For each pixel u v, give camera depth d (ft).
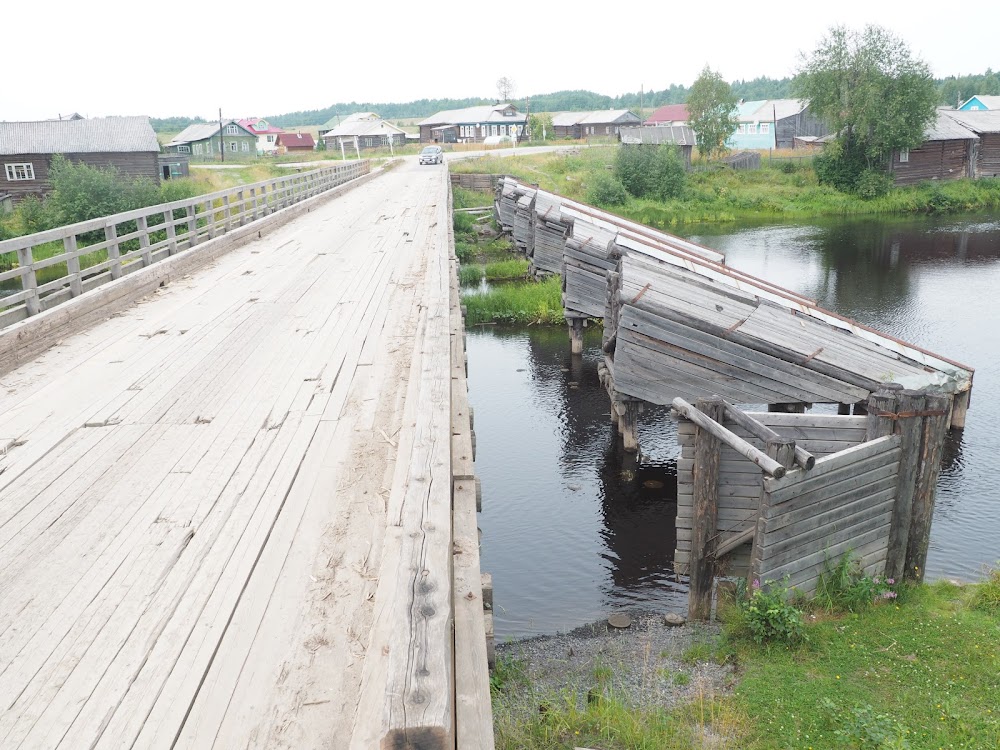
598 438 48.88
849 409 39.99
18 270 29.35
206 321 33.71
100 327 32.89
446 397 19.76
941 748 19.52
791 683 22.67
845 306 79.20
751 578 26.20
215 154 292.81
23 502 17.11
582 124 331.16
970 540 34.53
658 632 28.04
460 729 10.75
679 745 19.98
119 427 21.56
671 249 54.70
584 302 64.28
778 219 160.25
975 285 88.07
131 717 10.80
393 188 118.83
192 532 15.75
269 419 21.99
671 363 38.52
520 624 29.37
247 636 12.53
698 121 215.92
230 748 10.27
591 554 35.04
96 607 13.26
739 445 25.82
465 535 15.75
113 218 38.04
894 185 177.78
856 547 27.81
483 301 80.59
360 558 14.74
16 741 10.33
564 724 20.98
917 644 24.34
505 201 115.85
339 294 39.01
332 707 11.02
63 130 165.78
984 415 48.83
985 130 184.03
